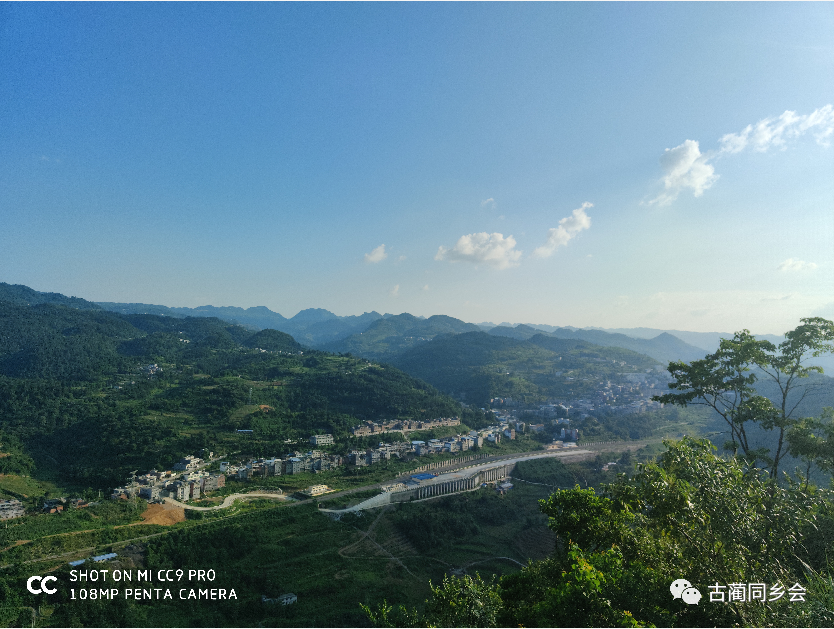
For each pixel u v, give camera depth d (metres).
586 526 31.70
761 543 22.17
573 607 20.27
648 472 28.17
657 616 20.14
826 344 39.12
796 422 40.22
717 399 44.88
